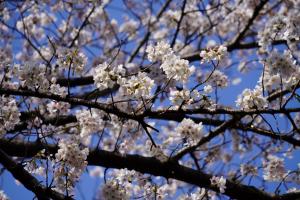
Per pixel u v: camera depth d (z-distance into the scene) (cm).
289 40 468
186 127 420
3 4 646
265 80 415
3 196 484
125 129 515
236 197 504
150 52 383
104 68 358
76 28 788
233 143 720
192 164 750
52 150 464
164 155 511
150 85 357
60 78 650
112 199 410
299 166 523
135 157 503
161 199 460
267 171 563
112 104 372
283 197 496
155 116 371
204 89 369
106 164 499
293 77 404
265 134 450
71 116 543
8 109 421
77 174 392
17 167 401
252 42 717
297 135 621
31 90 391
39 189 389
